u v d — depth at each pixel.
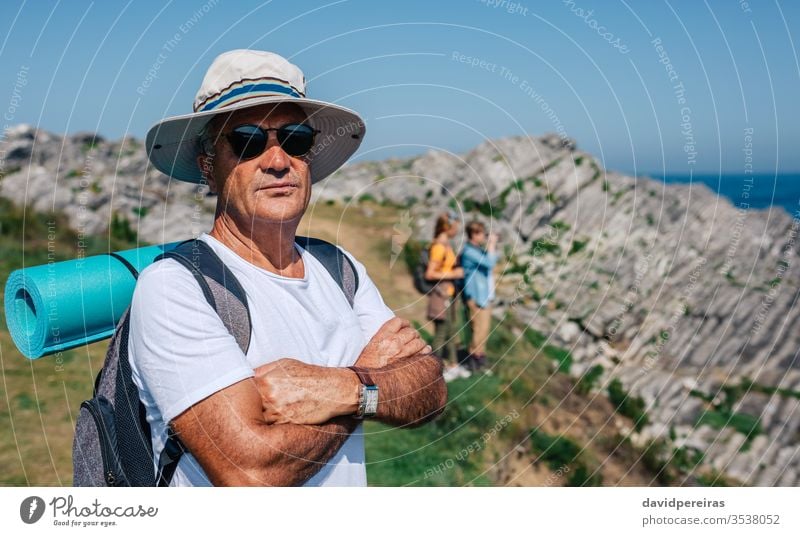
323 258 2.05
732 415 7.33
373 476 4.80
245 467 1.58
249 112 1.81
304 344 1.79
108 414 1.72
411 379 1.90
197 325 1.60
